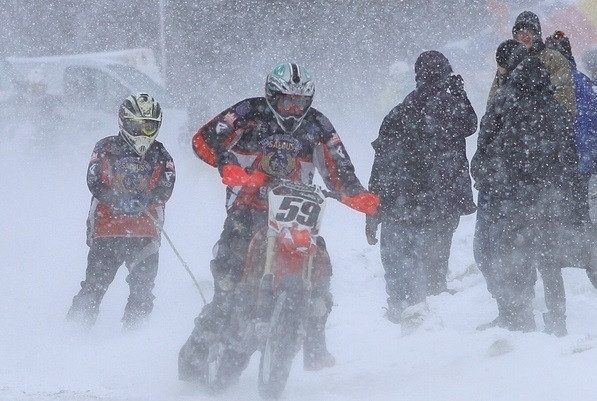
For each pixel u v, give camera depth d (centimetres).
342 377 2106
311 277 1869
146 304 2772
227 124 1938
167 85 8225
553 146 2439
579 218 2516
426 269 2927
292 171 1969
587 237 2506
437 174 2830
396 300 2852
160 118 2716
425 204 2836
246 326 1895
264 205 1945
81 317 2747
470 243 3403
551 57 2608
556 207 2448
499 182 2466
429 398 1791
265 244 1875
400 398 1816
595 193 2648
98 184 2695
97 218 2747
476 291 2905
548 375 1795
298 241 1809
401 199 2836
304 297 1819
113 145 2730
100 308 3066
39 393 1986
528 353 1981
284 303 1809
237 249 1938
